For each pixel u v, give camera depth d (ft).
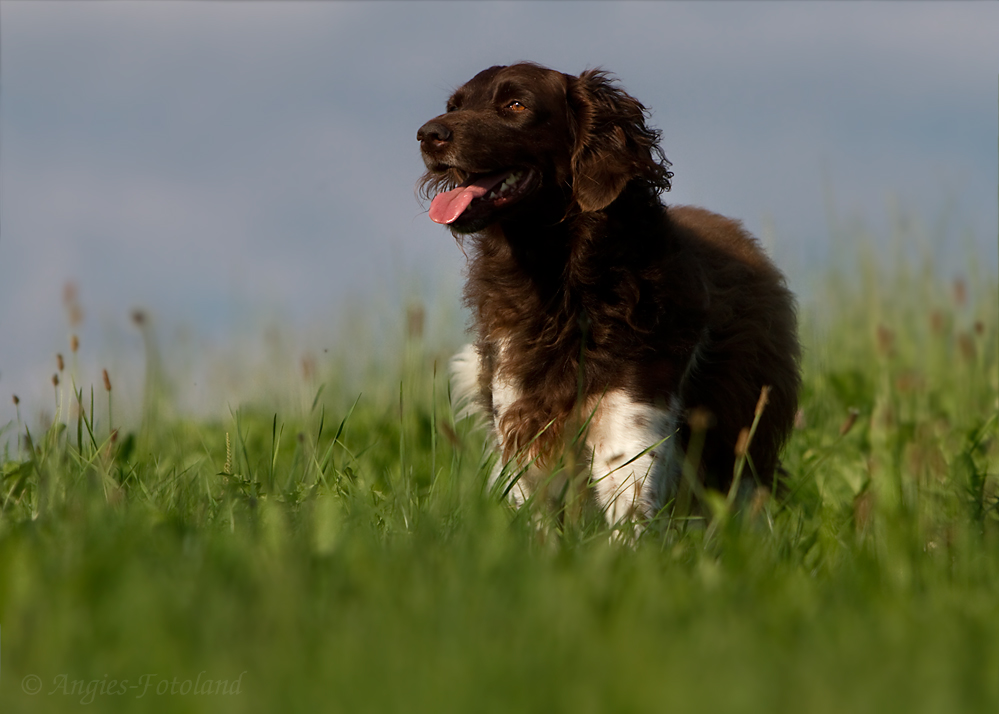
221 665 12.37
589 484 23.15
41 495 21.09
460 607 14.14
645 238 25.50
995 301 41.83
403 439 23.32
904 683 11.92
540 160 25.76
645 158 25.81
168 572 15.43
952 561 19.15
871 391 38.99
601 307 24.95
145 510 19.45
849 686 11.97
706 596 15.23
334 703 11.37
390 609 14.03
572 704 11.28
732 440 26.71
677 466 25.21
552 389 25.14
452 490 21.62
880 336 32.42
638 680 11.64
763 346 27.94
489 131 25.16
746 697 11.17
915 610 15.49
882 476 22.24
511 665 12.16
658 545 20.51
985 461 28.58
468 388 28.27
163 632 12.91
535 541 19.17
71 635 12.88
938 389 39.09
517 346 25.81
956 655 13.14
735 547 17.87
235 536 18.02
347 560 15.98
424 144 25.40
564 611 13.78
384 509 22.41
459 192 25.41
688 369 25.43
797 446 33.83
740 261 28.45
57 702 11.64
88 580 14.29
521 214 25.88
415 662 12.23
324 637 13.11
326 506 18.39
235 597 14.28
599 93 26.12
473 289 27.84
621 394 24.56
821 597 16.48
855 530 21.80
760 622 14.23
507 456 25.57
